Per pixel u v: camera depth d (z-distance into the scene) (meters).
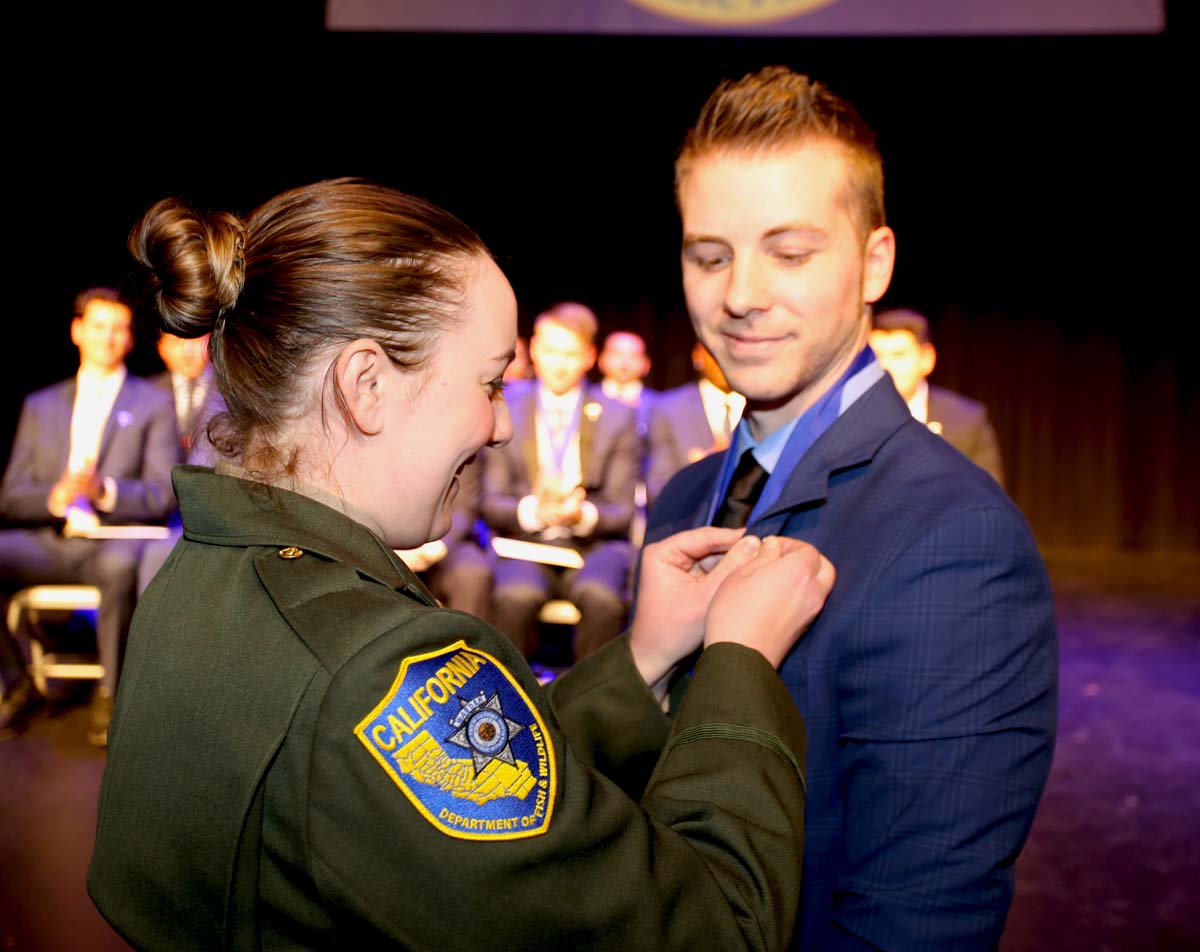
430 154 7.22
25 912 2.43
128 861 0.70
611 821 0.69
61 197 6.43
